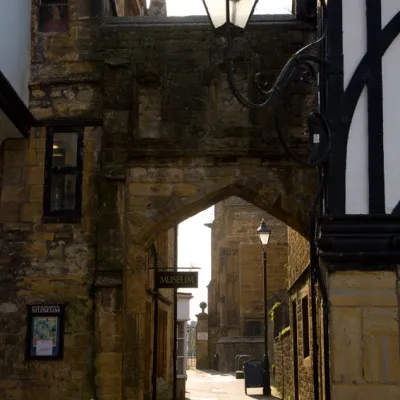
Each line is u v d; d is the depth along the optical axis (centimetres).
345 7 959
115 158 1308
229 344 4878
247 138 1292
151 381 1948
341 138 936
